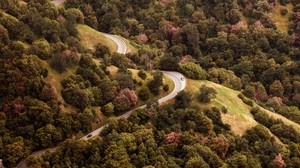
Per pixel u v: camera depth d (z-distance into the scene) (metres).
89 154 123.44
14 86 127.25
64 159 118.06
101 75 147.38
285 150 143.62
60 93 136.12
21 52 134.75
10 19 147.12
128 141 127.50
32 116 125.69
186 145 133.00
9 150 117.69
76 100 134.88
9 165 117.69
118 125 133.50
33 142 123.06
